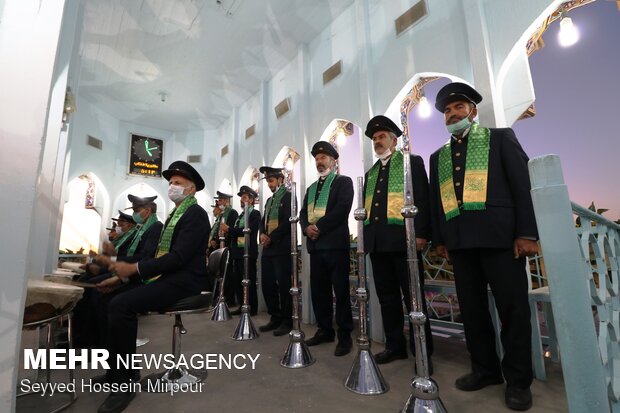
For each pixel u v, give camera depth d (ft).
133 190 24.29
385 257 7.37
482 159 5.70
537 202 2.64
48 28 3.32
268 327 10.35
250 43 14.88
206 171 24.75
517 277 5.21
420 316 4.47
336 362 7.20
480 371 5.77
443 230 6.13
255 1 12.44
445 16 9.15
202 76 17.71
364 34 11.34
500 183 5.53
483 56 7.77
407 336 9.59
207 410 5.06
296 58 15.69
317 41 14.25
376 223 7.28
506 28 7.72
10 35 3.17
